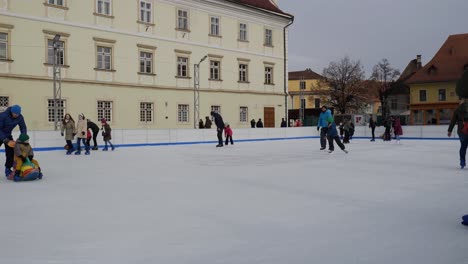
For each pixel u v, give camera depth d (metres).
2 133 9.70
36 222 5.46
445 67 61.50
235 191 7.89
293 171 11.22
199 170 11.68
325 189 8.09
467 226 5.14
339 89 71.19
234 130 31.23
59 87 28.83
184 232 4.94
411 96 63.28
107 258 4.02
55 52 28.30
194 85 38.19
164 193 7.70
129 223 5.38
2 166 13.82
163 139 27.25
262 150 20.70
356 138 36.59
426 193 7.55
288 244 4.44
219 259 3.98
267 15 44.88
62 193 7.77
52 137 22.33
